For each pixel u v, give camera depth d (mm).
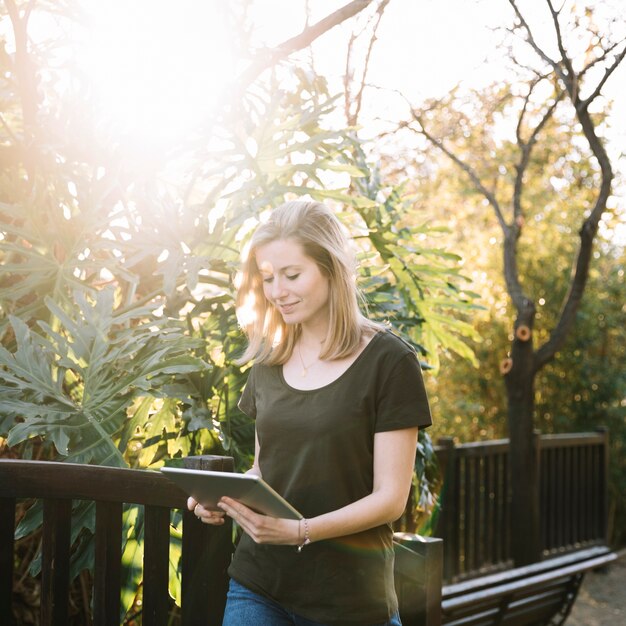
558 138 7062
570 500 6719
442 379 7383
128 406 2734
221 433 2695
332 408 1770
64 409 2662
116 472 2035
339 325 1812
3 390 2607
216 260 3094
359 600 1771
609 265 7621
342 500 1769
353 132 4000
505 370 5801
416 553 2465
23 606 3387
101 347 2768
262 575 1832
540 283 7320
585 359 7340
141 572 2621
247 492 1573
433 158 7555
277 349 1915
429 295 4062
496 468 5820
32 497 1960
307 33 3506
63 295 3146
